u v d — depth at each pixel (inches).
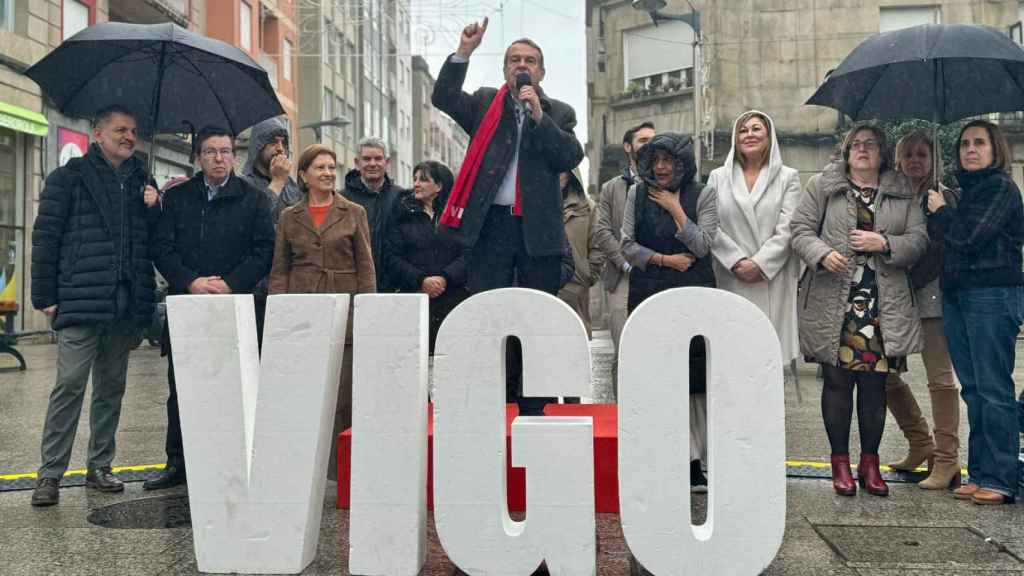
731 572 127.6
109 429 194.1
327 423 139.3
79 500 183.0
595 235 211.6
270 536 135.3
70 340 180.7
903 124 603.2
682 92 933.8
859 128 189.5
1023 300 178.1
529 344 130.9
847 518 165.5
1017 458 177.5
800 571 134.3
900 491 189.2
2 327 584.4
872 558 140.6
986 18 872.9
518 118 176.4
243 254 201.5
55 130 723.4
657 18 752.3
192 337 137.3
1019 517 165.6
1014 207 174.7
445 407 131.6
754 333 128.6
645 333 128.8
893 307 183.0
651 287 187.3
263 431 135.6
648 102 962.7
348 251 197.6
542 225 173.9
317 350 136.0
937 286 192.2
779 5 886.4
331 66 1498.5
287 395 135.9
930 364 193.9
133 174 192.5
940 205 180.4
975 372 179.5
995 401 176.6
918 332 184.1
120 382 194.5
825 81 203.0
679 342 128.6
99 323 181.9
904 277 185.8
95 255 183.2
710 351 128.9
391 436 133.5
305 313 136.2
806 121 883.4
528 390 131.2
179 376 137.0
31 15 693.9
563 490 128.9
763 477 127.8
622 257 203.0
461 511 130.9
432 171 225.0
